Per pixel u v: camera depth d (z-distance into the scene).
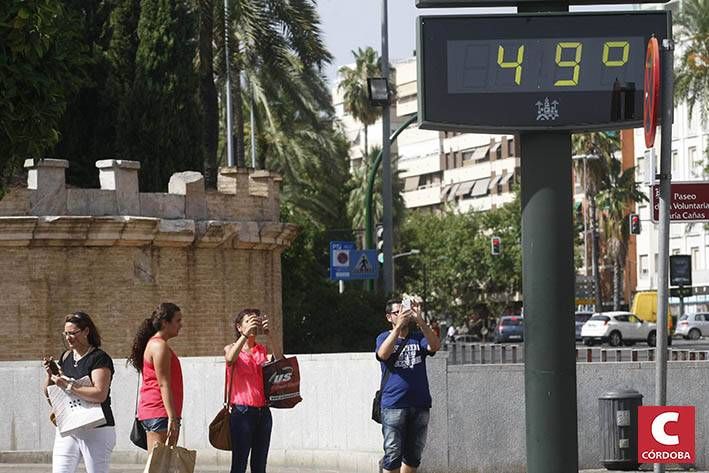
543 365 14.33
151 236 35.16
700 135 132.00
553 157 14.44
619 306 125.12
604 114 14.25
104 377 15.62
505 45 14.20
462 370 22.92
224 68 52.53
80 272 34.41
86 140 48.78
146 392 16.94
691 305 131.62
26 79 16.31
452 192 185.12
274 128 80.31
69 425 15.51
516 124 14.22
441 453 22.80
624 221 122.25
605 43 14.24
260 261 39.00
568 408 14.32
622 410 23.20
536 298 14.39
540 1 14.57
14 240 33.44
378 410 18.12
